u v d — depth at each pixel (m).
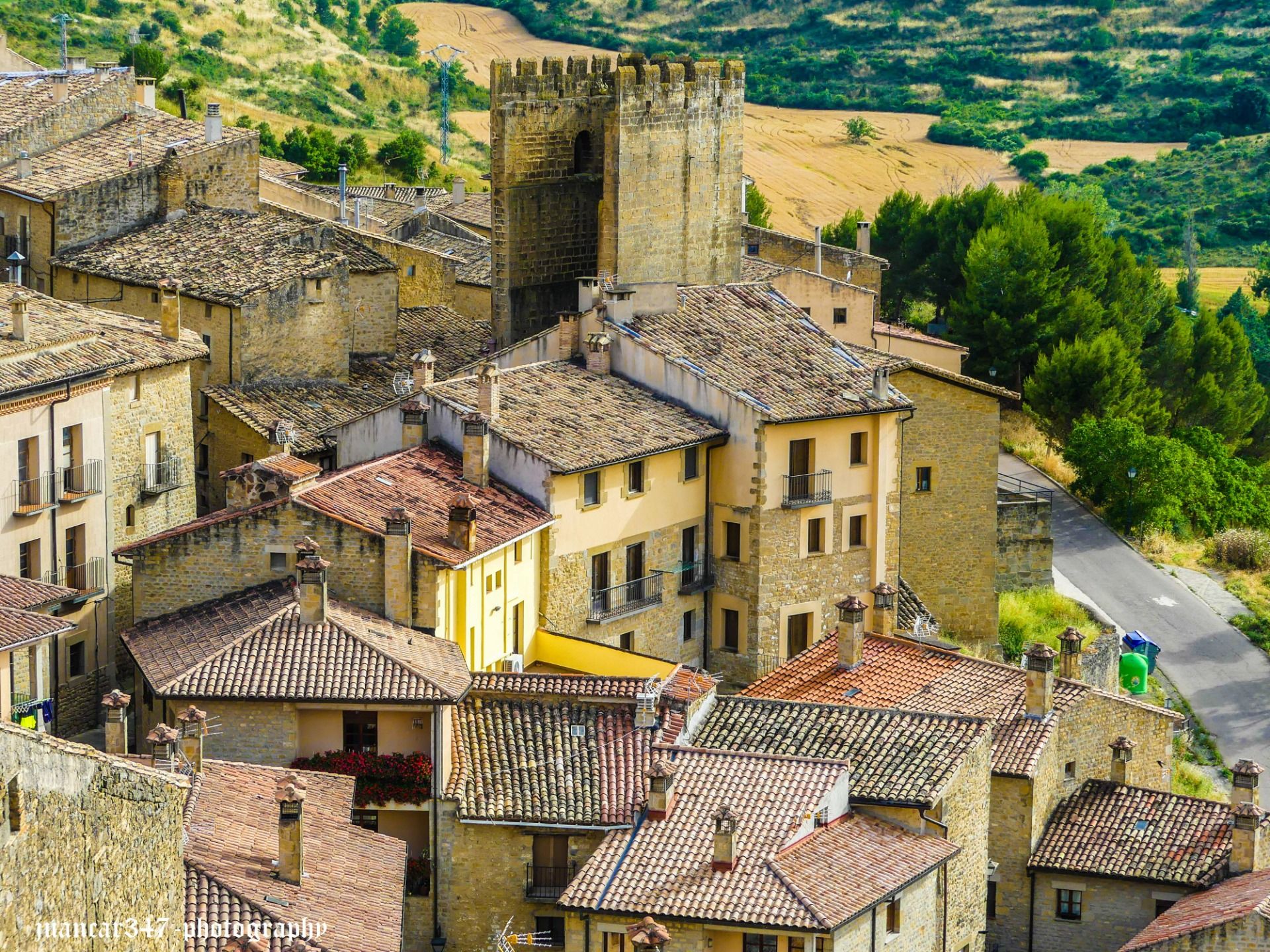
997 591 196.38
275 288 174.38
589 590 152.62
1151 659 194.50
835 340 172.75
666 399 163.75
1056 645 190.12
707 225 187.12
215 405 171.50
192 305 175.38
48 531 145.50
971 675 141.88
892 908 119.56
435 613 132.75
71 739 144.38
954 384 184.00
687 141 184.12
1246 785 135.12
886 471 167.38
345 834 116.06
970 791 129.00
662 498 158.00
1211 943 120.25
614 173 180.25
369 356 184.50
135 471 154.62
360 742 124.88
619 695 129.88
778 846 118.50
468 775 125.50
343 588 132.88
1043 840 135.50
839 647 144.12
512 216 182.12
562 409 156.25
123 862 77.00
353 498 137.62
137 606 134.12
